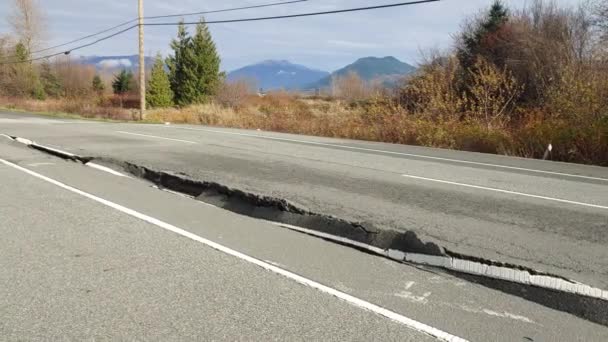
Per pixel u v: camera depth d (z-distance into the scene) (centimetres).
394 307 365
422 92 2130
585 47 2114
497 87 1961
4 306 353
